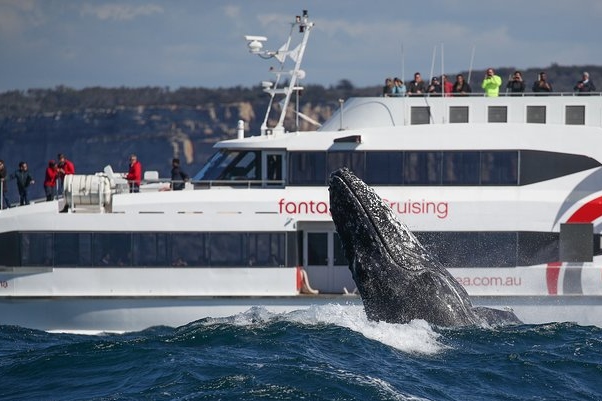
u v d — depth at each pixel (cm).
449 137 15388
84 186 15112
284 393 8588
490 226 15250
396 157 15400
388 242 9612
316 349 10144
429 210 15250
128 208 15112
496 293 15262
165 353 10206
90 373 9725
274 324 11656
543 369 9300
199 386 8881
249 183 15600
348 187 9519
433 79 16838
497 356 9538
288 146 15462
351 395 8519
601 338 10712
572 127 15388
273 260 15112
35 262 15025
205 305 15012
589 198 15262
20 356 10531
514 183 15350
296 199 15200
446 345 9694
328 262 15450
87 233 15025
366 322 10988
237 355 10062
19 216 15025
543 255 15262
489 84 16462
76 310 14962
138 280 15000
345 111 16350
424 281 9756
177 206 15125
